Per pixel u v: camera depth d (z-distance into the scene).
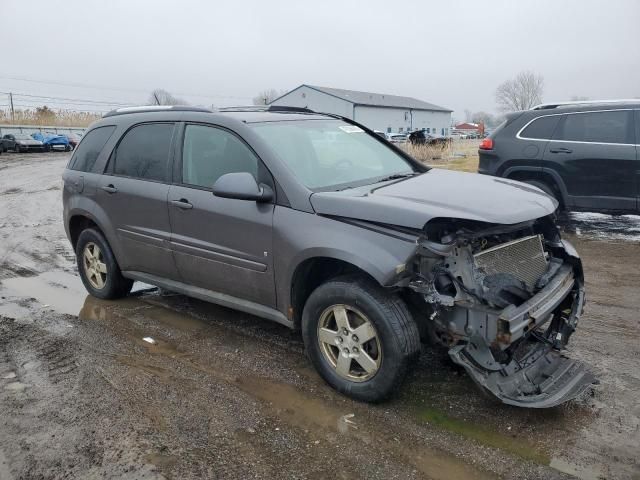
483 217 3.27
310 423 3.40
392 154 4.98
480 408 3.52
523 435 3.22
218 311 5.37
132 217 5.00
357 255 3.39
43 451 3.16
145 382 3.96
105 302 5.72
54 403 3.68
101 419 3.47
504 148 8.54
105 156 5.36
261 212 3.96
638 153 7.51
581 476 2.86
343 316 3.62
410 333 3.38
